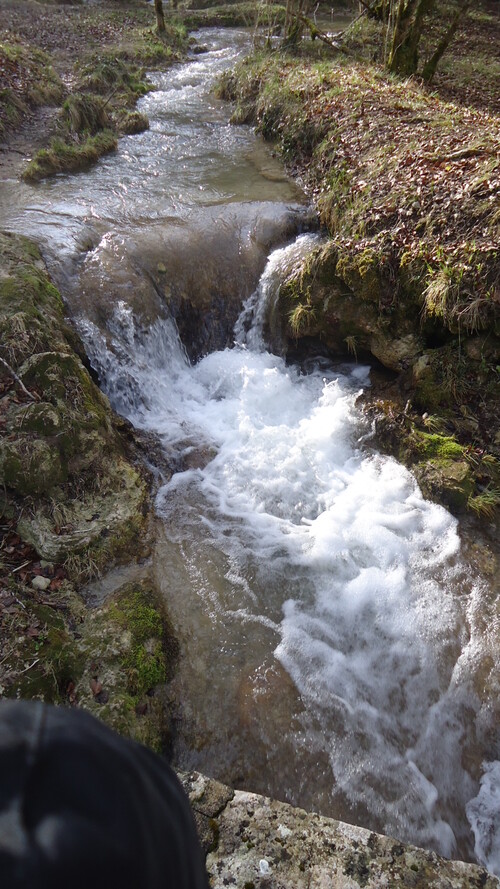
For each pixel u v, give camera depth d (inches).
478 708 153.2
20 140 379.2
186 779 122.4
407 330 234.5
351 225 257.9
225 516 197.9
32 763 22.0
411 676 159.3
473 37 666.8
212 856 109.0
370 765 142.5
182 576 175.8
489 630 168.1
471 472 205.0
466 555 188.1
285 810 116.9
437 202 236.4
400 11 446.6
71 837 19.8
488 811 137.6
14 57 457.4
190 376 260.5
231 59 616.4
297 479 213.5
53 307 217.2
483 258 210.4
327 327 252.2
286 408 244.4
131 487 189.6
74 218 285.9
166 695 148.5
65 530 169.0
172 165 363.9
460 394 221.0
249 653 159.6
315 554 187.2
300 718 148.5
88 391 198.2
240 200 315.6
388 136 303.6
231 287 275.0
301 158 358.3
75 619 150.2
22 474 167.6
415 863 109.3
